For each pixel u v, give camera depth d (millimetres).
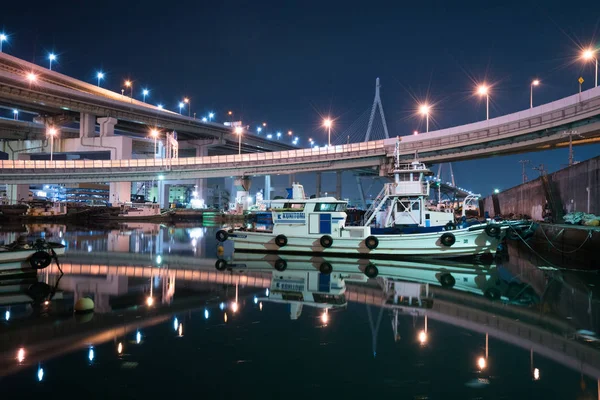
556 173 31516
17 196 81062
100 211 70938
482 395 6723
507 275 17953
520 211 42781
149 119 92062
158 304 12469
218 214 76750
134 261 21906
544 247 24641
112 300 12992
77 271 18516
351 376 7398
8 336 9391
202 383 7062
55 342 8992
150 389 6840
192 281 16219
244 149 129625
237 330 9945
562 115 44125
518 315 11438
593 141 48281
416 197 24500
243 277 17219
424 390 6902
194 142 112938
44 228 48281
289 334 9648
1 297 13258
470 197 27828
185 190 139625
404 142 60469
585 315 11438
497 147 53188
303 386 6992
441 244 21750
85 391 6762
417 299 13297
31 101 72125
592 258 17875
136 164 76438
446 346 8945
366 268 19562
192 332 9750
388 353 8492
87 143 84312
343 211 24250
